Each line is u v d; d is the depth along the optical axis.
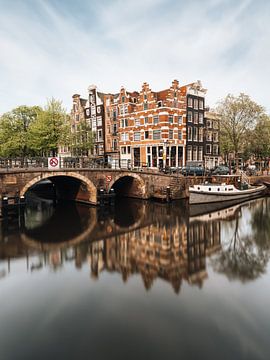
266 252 12.95
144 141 37.00
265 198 29.25
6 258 12.12
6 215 19.23
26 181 20.03
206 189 25.05
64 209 23.31
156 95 36.94
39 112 33.91
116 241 14.56
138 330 7.11
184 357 6.14
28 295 8.91
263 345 6.52
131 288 9.35
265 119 32.91
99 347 6.48
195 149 38.84
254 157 47.88
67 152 47.44
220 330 7.07
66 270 10.87
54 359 6.12
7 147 34.66
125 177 29.66
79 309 8.09
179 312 7.90
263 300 8.55
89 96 45.16
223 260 11.93
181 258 12.12
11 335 6.92
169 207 24.09
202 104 39.34
